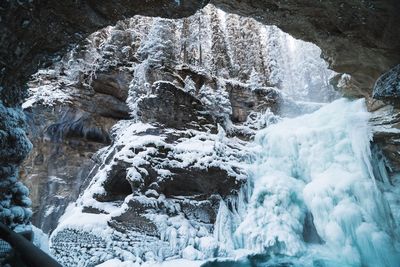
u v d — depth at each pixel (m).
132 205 13.30
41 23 6.65
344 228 13.43
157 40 22.08
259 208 14.67
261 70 30.19
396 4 7.59
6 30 6.27
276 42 31.38
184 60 28.33
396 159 14.58
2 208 6.36
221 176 14.94
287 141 17.52
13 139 6.79
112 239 12.87
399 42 8.66
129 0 6.71
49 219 19.70
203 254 12.55
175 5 6.97
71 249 13.06
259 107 23.69
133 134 15.97
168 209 13.75
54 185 20.58
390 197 13.87
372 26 8.76
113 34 23.11
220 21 29.86
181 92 17.31
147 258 12.22
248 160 17.20
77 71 20.88
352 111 17.06
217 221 13.91
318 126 18.09
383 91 8.70
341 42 9.98
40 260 1.38
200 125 17.53
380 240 12.44
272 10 9.34
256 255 13.09
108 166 15.19
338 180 14.66
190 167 14.73
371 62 10.35
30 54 7.21
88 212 14.27
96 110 21.39
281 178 15.84
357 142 15.39
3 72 6.88
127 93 21.62
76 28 7.16
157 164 14.49
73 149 21.39
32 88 19.83
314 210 14.56
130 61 22.73
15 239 1.72
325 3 8.62
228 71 27.97
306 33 10.23
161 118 16.62
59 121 20.20
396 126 14.23
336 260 13.09
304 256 13.29
